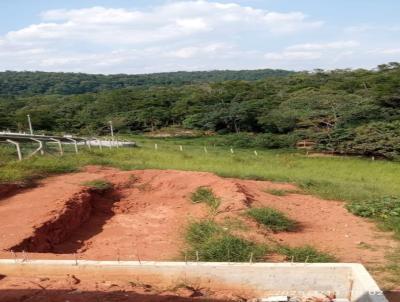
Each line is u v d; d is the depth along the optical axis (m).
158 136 53.25
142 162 18.09
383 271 6.61
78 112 66.31
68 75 154.12
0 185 11.06
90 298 4.59
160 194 12.02
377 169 23.09
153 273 5.37
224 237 7.36
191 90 72.81
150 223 9.68
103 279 5.37
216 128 53.53
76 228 9.11
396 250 7.78
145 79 163.50
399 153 31.25
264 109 49.66
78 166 15.14
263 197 11.29
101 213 10.55
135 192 12.30
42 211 8.88
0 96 100.25
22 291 4.78
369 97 43.91
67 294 4.69
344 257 7.36
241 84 70.69
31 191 11.10
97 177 13.19
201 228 8.26
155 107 62.06
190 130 55.69
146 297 4.68
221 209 9.55
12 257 5.95
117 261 5.49
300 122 41.81
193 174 12.98
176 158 20.89
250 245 7.18
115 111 63.84
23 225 7.94
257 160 23.11
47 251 7.54
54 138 20.50
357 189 13.38
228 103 57.75
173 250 7.50
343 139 34.03
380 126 34.66
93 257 6.83
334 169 22.22
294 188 13.12
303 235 8.70
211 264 5.40
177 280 5.36
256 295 5.38
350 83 53.81
